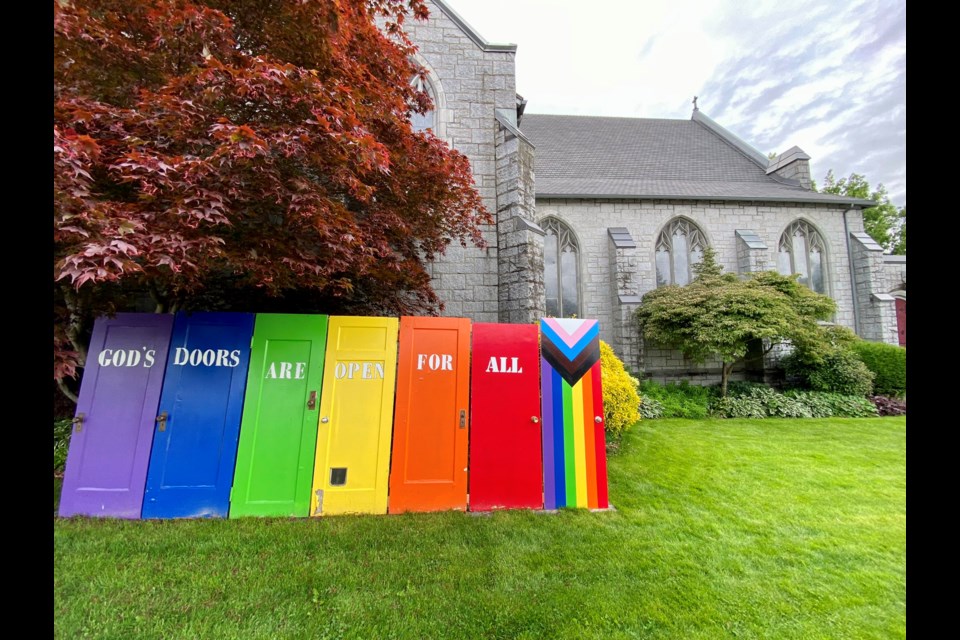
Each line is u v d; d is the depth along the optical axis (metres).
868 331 11.49
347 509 3.30
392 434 3.53
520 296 6.78
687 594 2.27
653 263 11.37
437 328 3.69
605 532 3.04
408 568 2.47
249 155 2.39
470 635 1.92
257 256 3.04
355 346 3.53
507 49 7.62
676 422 7.34
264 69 2.62
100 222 2.13
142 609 2.02
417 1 4.28
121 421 3.15
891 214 20.38
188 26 2.65
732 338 8.22
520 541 2.87
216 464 3.21
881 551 2.81
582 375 3.79
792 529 3.14
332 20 3.27
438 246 5.58
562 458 3.63
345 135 2.72
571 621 2.03
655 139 14.98
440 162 4.67
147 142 2.54
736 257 11.64
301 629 1.91
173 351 3.29
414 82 7.17
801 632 1.99
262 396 3.34
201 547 2.64
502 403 3.66
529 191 7.35
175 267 2.34
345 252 3.23
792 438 6.10
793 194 12.13
